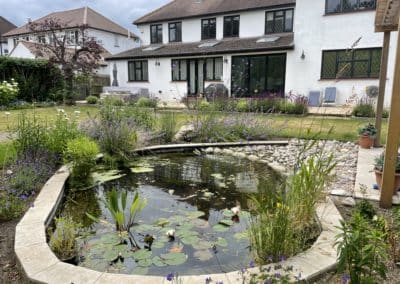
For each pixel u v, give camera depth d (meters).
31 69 14.70
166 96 16.97
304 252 2.15
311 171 2.72
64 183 3.68
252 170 4.73
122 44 27.78
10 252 2.24
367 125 5.94
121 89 16.72
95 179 4.14
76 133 5.02
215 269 2.15
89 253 2.35
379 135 5.81
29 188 3.43
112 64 18.47
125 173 4.56
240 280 1.85
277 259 2.10
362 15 11.31
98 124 5.48
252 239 2.33
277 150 5.85
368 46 11.38
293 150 5.76
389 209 2.96
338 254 1.89
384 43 5.51
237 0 16.39
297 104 10.06
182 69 16.52
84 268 1.97
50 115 9.10
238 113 7.66
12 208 2.85
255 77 14.39
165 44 18.28
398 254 2.07
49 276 1.87
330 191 3.41
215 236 2.64
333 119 9.16
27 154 4.24
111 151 5.08
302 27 12.48
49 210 2.85
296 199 2.54
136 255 2.31
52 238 2.32
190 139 6.72
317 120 8.93
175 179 4.30
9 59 13.82
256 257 2.21
